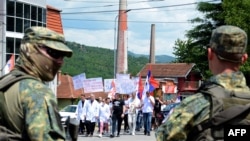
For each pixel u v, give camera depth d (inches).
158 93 1373.0
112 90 1035.3
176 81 2684.5
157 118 1041.5
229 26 134.1
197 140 129.8
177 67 2733.8
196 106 129.8
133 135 927.0
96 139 842.2
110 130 899.4
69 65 4776.1
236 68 134.2
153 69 2802.7
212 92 130.0
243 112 127.2
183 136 130.2
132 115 935.7
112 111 885.8
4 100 129.3
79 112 915.4
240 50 132.6
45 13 1888.5
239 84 132.2
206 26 1739.7
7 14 1700.3
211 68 137.3
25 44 137.7
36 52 136.7
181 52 2967.5
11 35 1715.1
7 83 130.2
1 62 1646.2
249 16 1480.1
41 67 137.0
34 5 1820.9
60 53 138.1
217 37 133.6
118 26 1811.0
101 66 5191.9
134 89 1020.5
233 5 1507.1
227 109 127.8
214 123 128.0
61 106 2226.9
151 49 2859.3
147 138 860.6
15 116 128.3
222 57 133.0
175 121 130.3
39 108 125.6
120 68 1801.2
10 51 1713.8
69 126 133.0
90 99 909.2
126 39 1812.3
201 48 1742.1
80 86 1013.2
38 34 136.4
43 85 130.6
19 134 128.2
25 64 137.3
